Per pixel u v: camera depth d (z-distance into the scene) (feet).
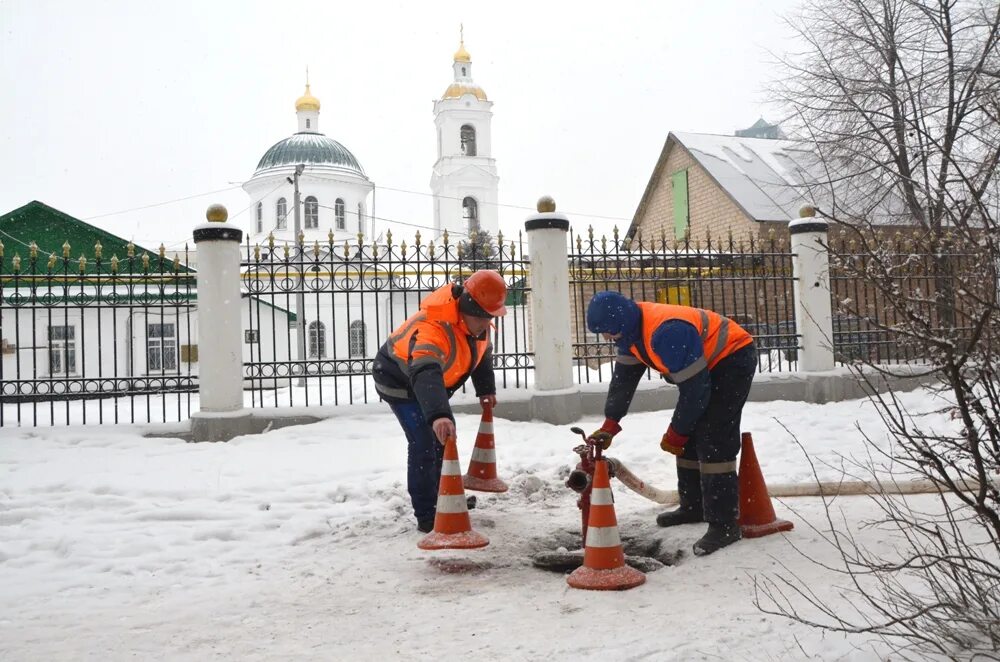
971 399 9.38
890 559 13.08
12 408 49.06
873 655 9.32
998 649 8.74
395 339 17.52
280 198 142.10
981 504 9.38
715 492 14.78
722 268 36.45
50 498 21.38
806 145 62.44
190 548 16.99
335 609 12.85
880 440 26.50
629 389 15.65
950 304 9.66
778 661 9.52
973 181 10.43
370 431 29.30
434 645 11.00
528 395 31.86
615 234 33.68
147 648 11.31
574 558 14.57
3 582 14.82
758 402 35.50
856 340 37.14
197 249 30.19
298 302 80.48
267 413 30.30
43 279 31.32
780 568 13.33
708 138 100.32
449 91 160.66
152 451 27.20
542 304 32.07
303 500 21.03
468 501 19.40
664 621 11.30
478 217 157.28
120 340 65.57
